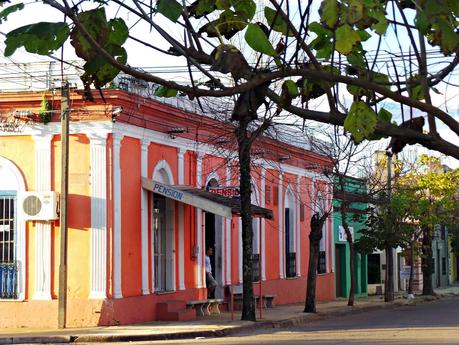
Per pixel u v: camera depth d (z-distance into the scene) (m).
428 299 39.56
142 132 22.61
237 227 28.45
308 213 34.97
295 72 4.37
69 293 21.19
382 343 16.73
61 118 20.88
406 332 19.77
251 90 4.39
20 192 21.69
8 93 21.53
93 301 21.00
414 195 37.97
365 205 39.16
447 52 4.32
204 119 25.14
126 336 18.83
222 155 26.97
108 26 4.31
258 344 16.83
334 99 4.73
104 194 21.20
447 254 59.56
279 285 31.59
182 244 24.72
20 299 21.45
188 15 4.86
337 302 34.22
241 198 22.11
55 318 21.17
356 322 23.97
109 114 21.17
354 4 3.77
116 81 21.30
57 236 21.53
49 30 3.97
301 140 33.28
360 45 4.66
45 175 21.59
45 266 21.45
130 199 22.06
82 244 21.27
